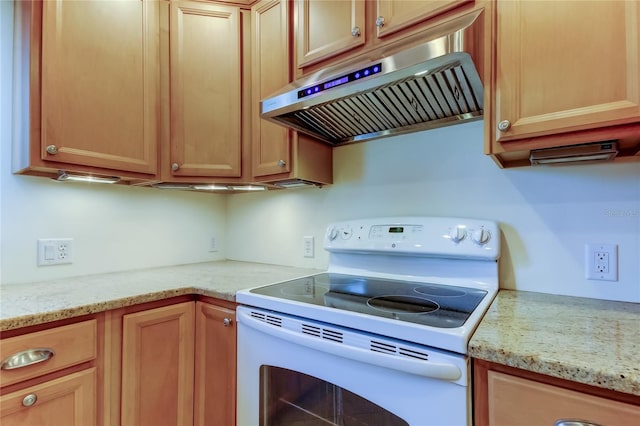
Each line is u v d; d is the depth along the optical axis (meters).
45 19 1.17
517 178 1.17
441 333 0.72
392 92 1.07
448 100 1.12
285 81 1.41
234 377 1.17
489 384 0.68
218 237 2.08
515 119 0.85
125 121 1.37
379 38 1.14
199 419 1.28
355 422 0.86
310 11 1.33
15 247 1.32
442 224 1.26
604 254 1.02
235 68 1.56
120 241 1.64
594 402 0.58
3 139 1.29
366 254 1.47
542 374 0.62
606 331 0.74
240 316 1.12
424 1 1.04
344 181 1.61
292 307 0.99
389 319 0.82
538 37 0.83
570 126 0.78
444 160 1.34
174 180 1.51
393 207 1.46
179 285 1.30
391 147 1.47
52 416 0.97
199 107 1.52
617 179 1.01
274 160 1.48
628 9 0.73
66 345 0.99
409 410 0.76
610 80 0.75
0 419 0.87
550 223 1.11
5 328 0.88
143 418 1.16
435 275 1.29
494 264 1.17
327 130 1.44
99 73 1.30
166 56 1.51
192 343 1.30
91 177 1.38
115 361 1.11
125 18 1.38
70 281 1.38
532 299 1.03
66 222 1.46
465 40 0.83
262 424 1.06
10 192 1.31
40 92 1.16
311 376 0.94
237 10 1.57
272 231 1.89
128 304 1.12
